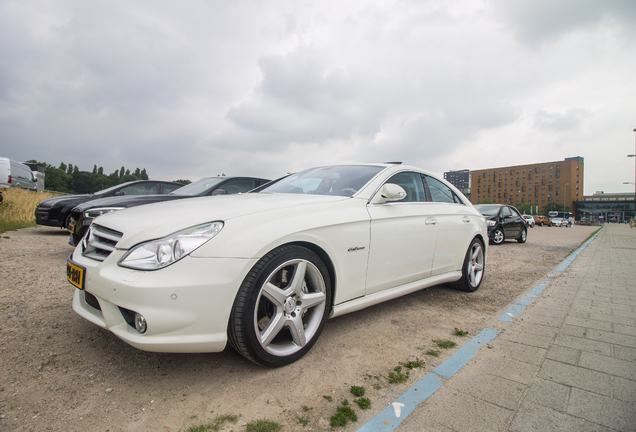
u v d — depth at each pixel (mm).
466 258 3725
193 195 5527
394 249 2727
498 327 2748
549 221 47500
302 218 2119
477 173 144375
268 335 1896
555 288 4168
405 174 3168
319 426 1490
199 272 1687
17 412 1534
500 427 1492
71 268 2049
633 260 6863
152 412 1574
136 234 1811
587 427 1497
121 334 1691
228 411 1589
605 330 2689
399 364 2082
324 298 2191
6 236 6762
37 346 2168
